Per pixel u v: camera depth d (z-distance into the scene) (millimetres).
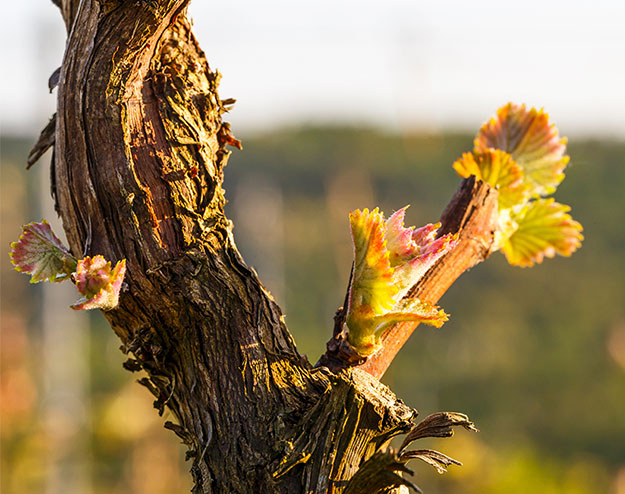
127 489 3465
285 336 561
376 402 547
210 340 556
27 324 4688
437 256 555
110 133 552
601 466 4027
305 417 547
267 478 544
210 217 561
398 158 7746
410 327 576
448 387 4836
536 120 612
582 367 5141
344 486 543
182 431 567
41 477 3342
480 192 596
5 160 7645
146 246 553
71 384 3625
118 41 551
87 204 555
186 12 572
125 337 568
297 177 7699
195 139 562
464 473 3361
